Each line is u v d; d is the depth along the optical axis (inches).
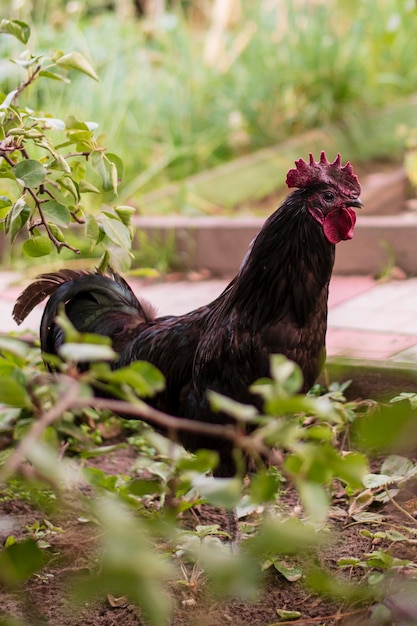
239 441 85.4
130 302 199.8
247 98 452.8
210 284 321.1
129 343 187.0
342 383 224.7
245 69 465.7
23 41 184.1
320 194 160.9
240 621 148.7
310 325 164.7
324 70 470.9
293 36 484.4
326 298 168.1
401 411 81.7
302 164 163.0
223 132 437.7
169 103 438.3
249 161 418.6
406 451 202.4
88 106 407.8
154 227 337.1
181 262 335.9
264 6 505.4
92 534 173.9
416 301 281.6
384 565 149.6
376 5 506.6
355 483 85.6
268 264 160.9
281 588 157.9
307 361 166.9
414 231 311.0
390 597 140.2
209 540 164.7
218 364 165.8
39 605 153.8
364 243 315.9
